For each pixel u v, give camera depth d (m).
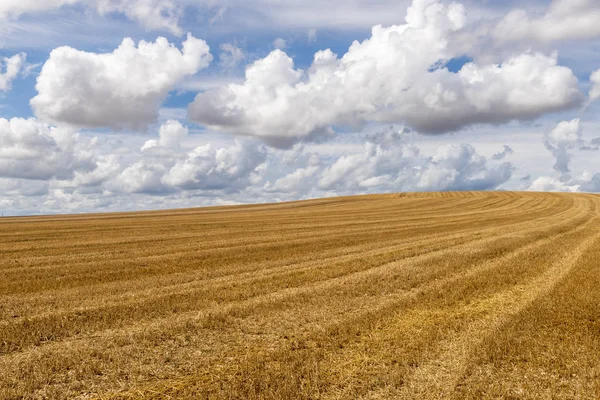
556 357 8.35
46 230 39.19
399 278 16.22
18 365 8.30
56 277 17.86
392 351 8.88
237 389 7.12
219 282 16.50
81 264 20.84
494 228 36.22
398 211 66.50
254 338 9.94
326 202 97.81
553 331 9.87
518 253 21.69
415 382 7.44
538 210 63.78
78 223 49.53
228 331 10.45
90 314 11.86
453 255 21.09
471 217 51.75
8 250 25.81
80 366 8.23
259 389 7.15
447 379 7.53
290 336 10.04
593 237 29.39
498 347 8.78
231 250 25.11
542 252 22.00
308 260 21.64
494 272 16.95
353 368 8.05
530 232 31.28
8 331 10.35
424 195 102.38
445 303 12.70
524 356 8.37
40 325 10.84
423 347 8.95
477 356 8.36
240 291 14.70
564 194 92.81
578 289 13.91
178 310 12.42
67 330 10.54
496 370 7.86
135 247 27.08
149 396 7.11
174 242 29.55
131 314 11.88
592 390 7.05
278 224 45.03
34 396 7.12
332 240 29.33
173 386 7.46
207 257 22.83
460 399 6.82
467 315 11.47
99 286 15.93
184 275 18.05
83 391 7.30
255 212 74.81
